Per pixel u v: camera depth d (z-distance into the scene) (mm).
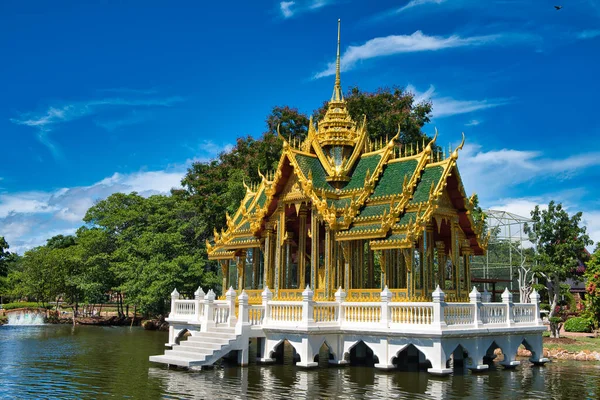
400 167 29422
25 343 41750
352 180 31047
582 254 51000
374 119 56844
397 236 26266
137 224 65750
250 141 66750
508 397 19688
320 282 30062
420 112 58438
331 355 27172
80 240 78812
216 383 21891
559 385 22453
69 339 45594
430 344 23172
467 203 28781
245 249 36625
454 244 28828
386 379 22734
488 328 25422
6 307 87375
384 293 24656
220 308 28969
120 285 66312
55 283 74250
